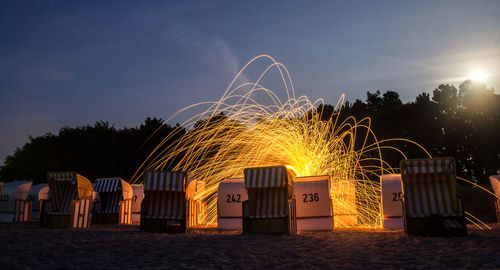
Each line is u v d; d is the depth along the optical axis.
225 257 6.85
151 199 11.92
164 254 7.12
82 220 12.94
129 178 34.75
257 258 6.78
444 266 5.76
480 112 33.53
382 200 12.55
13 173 37.38
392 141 32.97
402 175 10.10
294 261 6.48
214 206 24.11
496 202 15.40
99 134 37.22
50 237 9.29
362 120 34.31
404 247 7.73
